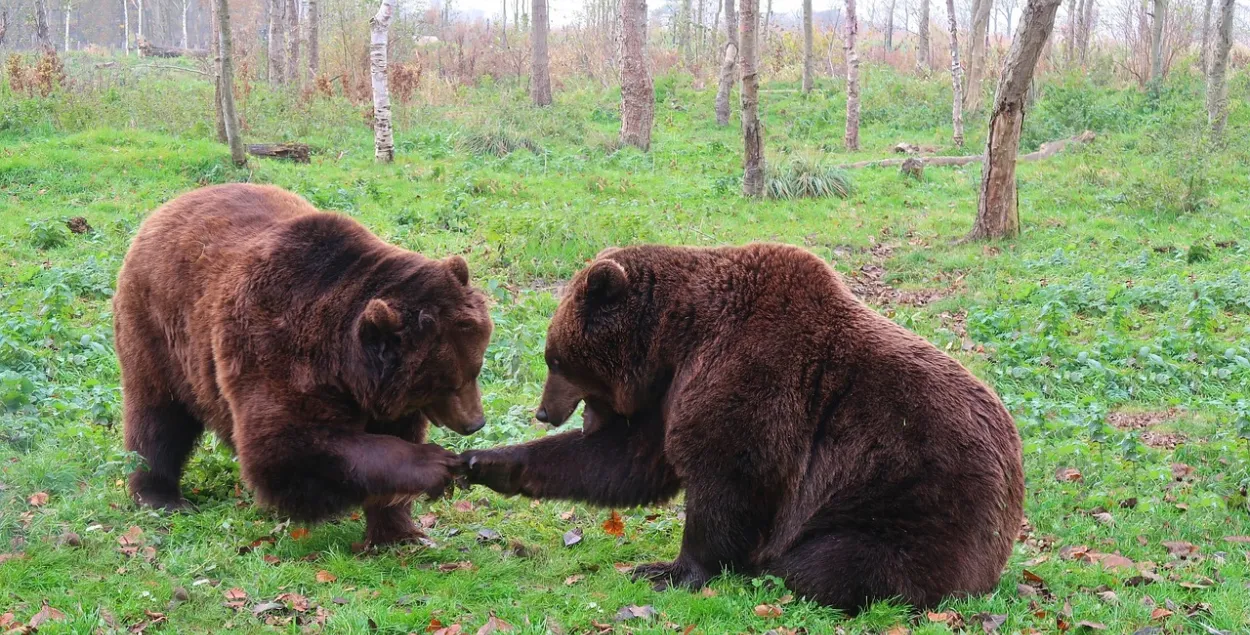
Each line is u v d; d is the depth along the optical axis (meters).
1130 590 5.14
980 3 29.34
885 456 4.56
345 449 4.90
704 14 58.47
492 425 7.48
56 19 72.25
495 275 12.27
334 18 40.47
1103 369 9.45
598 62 40.12
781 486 4.84
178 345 5.50
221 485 6.23
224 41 16.97
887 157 24.95
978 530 4.55
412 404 5.02
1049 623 4.69
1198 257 14.41
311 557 5.34
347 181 17.50
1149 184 18.28
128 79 30.80
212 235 5.45
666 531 6.05
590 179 18.52
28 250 12.45
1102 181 20.33
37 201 15.26
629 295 5.12
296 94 25.97
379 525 5.49
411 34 39.47
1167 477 7.08
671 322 5.04
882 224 17.00
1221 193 19.30
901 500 4.54
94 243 12.95
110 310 10.11
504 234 13.30
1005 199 15.92
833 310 4.89
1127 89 32.66
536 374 8.98
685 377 4.96
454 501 6.32
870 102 31.92
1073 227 16.72
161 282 5.54
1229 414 8.45
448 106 28.84
